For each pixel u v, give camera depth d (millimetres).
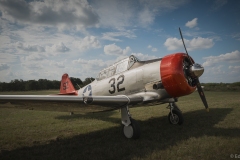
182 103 13383
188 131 5254
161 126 6191
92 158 3555
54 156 3801
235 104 11344
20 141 4988
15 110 12430
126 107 5121
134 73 6105
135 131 4695
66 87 11969
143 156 3502
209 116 7559
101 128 6418
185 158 3328
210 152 3504
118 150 3906
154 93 5473
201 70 5238
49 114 10281
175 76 5043
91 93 8172
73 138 5199
